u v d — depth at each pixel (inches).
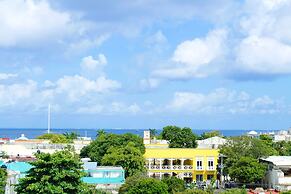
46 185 2898.6
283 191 4552.2
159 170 6220.5
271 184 5472.4
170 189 4276.6
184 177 6284.5
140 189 4030.5
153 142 7495.1
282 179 5344.5
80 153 6250.0
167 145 7199.8
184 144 7209.6
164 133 7524.6
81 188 2970.0
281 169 5457.7
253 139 6053.2
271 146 7539.4
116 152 5600.4
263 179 5600.4
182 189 4286.4
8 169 3981.3
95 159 5949.8
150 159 6230.3
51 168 2933.1
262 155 5944.9
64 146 6378.0
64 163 2970.0
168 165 6299.2
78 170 2992.1
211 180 5659.5
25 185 2950.3
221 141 7568.9
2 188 3388.3
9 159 5078.7
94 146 6102.4
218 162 6279.5
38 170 2918.3
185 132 7317.9
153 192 4005.9
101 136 6294.3
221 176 6112.2
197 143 7431.1
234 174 5551.2
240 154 5885.8
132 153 5565.9
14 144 6599.4
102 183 4872.0
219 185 5649.6
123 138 6146.7
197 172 6318.9
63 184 2920.8
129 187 4318.4
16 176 3855.8
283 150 7268.7
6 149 6107.3
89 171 4970.5
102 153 5979.3
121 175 5024.6
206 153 6363.2
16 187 3216.0
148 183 4050.2
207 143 7593.5
